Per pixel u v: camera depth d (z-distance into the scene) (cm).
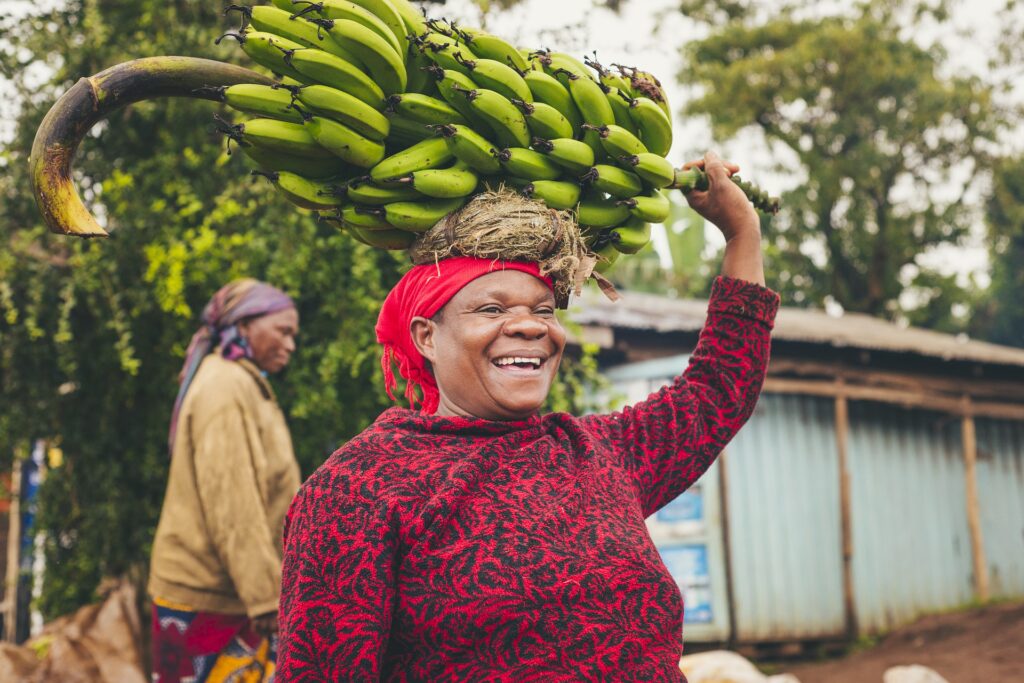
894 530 991
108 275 491
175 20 517
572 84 184
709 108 2183
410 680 150
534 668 146
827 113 2216
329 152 169
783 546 912
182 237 501
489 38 181
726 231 214
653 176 186
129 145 531
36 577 541
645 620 153
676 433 190
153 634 350
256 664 348
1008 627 848
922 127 2097
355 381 517
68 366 500
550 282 174
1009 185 2155
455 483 155
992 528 1073
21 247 483
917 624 935
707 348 204
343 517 153
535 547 152
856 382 988
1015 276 2325
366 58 166
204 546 345
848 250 2295
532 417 177
